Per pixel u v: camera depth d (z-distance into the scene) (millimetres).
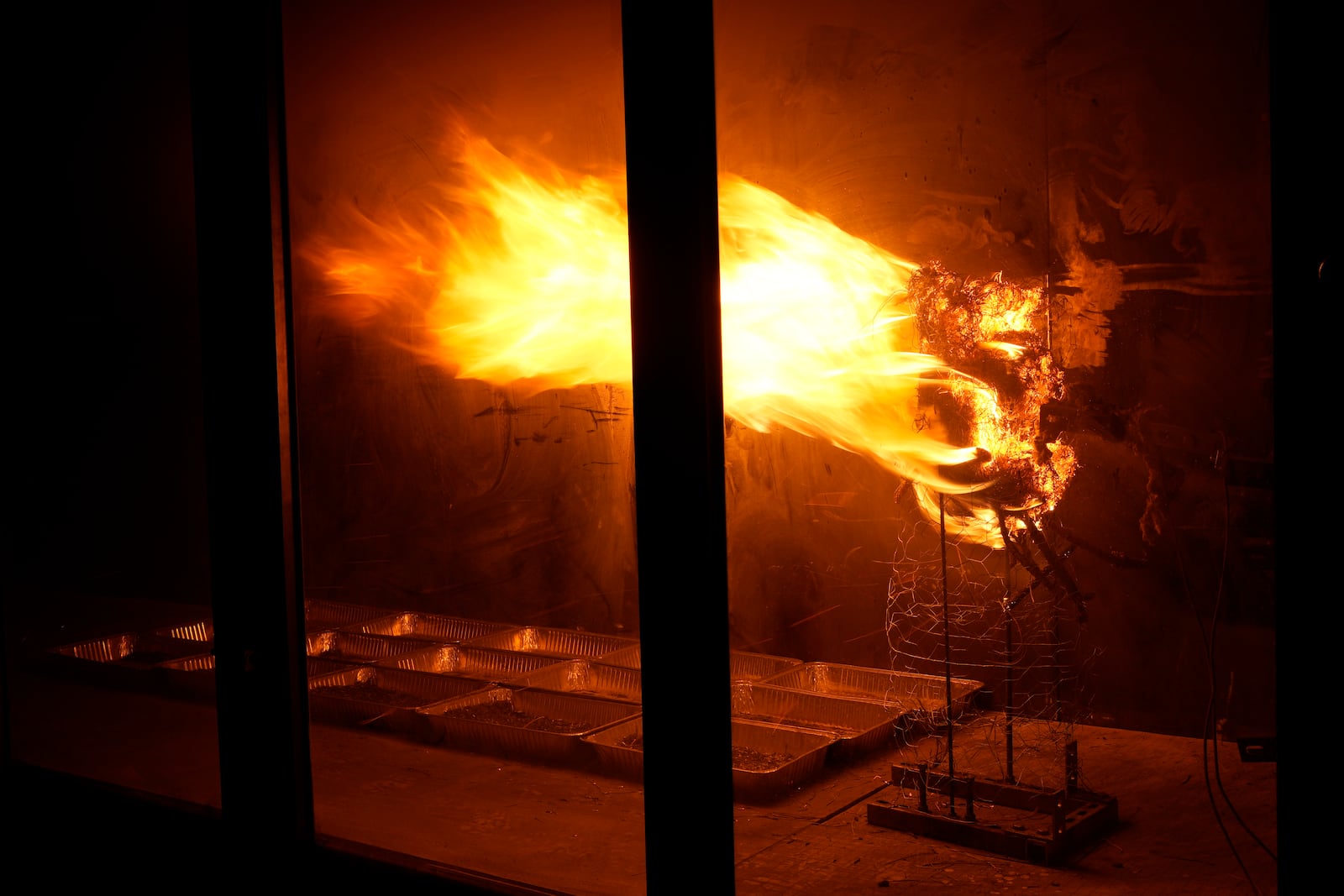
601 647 4230
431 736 3533
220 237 2455
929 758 3135
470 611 4621
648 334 1852
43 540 5062
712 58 1822
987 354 3244
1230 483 3139
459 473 4598
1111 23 3195
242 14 2408
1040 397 3262
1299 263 1435
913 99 3535
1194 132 3111
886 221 3613
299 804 2480
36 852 3057
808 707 3436
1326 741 1437
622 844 2691
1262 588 3125
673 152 1807
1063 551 3379
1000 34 3369
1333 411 1421
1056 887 2375
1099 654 3373
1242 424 3113
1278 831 1479
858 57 3621
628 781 3150
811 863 2533
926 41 3494
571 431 4332
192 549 4809
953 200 3492
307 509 4941
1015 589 3477
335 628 4785
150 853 2812
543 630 4371
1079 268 3295
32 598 4973
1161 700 3287
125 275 4836
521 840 2734
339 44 4703
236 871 2578
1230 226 3084
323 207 4812
